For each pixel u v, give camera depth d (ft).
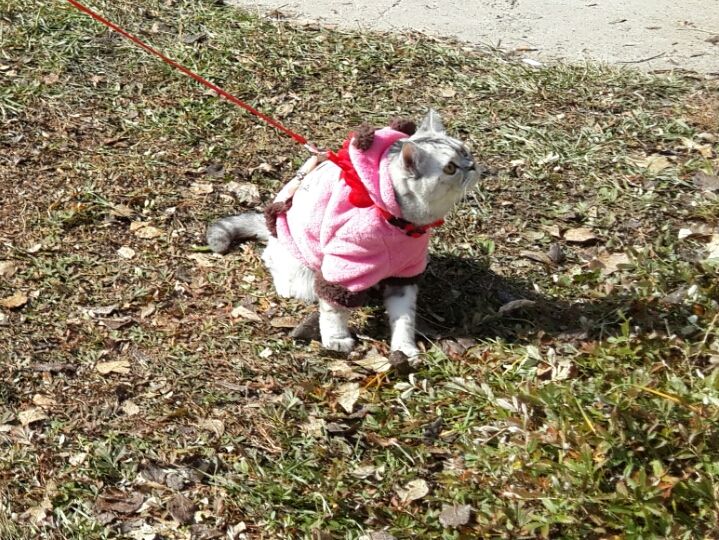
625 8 8.34
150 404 4.83
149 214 6.01
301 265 5.31
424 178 4.78
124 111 6.81
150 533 4.30
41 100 6.83
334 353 5.12
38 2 7.77
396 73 7.32
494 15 8.21
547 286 5.52
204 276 5.59
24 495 4.43
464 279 5.57
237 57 7.38
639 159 6.48
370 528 4.31
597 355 4.96
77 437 4.66
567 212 6.04
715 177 6.29
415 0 8.44
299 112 6.90
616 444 4.37
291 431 4.70
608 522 4.18
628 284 5.49
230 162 6.44
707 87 7.18
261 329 5.27
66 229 5.84
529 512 4.26
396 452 4.60
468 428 4.69
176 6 7.95
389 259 4.93
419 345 5.12
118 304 5.36
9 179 6.17
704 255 5.68
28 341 5.11
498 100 7.05
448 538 4.22
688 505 4.25
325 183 5.05
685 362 4.92
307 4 8.29
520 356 5.02
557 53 7.66
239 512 4.38
